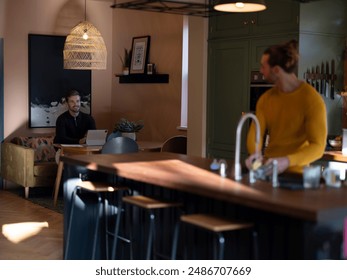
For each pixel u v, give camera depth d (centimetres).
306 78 602
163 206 398
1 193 891
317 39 609
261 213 357
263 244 357
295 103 397
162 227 449
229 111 682
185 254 404
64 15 948
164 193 445
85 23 859
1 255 557
